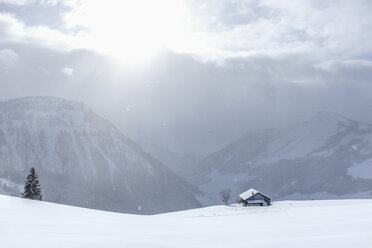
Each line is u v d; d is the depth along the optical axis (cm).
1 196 4547
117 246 1595
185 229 2681
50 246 1600
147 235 2055
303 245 1495
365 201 9456
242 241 1777
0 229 2205
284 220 3109
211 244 1725
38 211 3547
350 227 1955
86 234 2169
